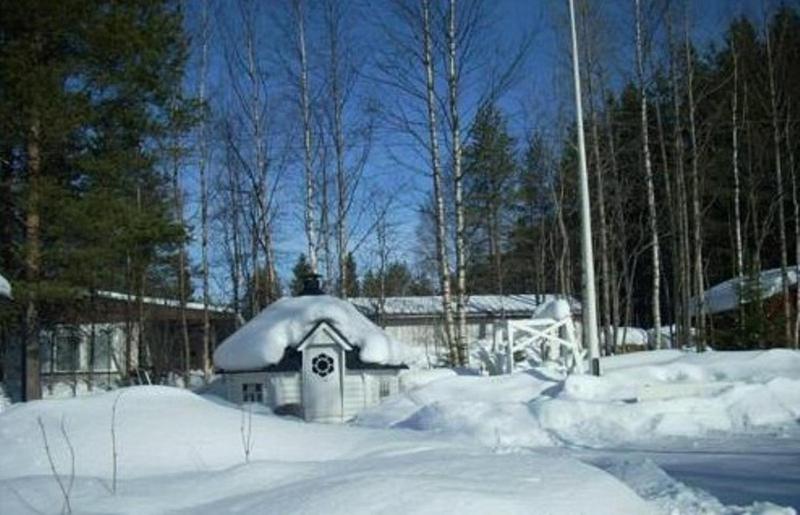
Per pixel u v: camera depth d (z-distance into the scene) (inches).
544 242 1894.7
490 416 634.8
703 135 1553.9
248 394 850.8
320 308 845.2
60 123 859.4
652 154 1672.0
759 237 1544.0
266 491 278.1
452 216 1395.2
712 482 405.4
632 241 1859.0
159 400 410.0
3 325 938.1
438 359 1334.9
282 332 839.1
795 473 428.1
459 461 320.8
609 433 607.2
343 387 829.2
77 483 304.2
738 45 1515.7
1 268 935.7
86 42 901.8
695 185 1237.1
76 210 866.8
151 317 1444.4
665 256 1934.1
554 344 862.5
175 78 1002.7
